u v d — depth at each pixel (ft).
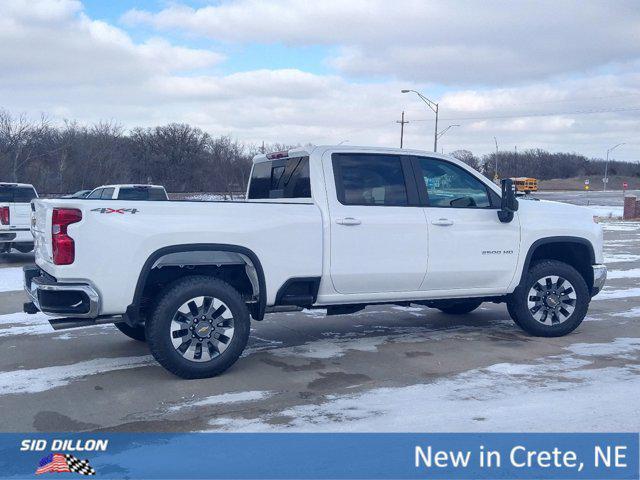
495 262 23.86
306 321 28.60
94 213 18.34
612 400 17.29
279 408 17.07
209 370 19.52
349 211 21.71
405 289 22.80
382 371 20.42
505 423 15.74
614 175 407.03
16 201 54.65
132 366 21.22
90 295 18.22
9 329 26.99
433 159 23.53
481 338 25.02
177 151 224.12
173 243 19.17
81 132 163.02
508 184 23.54
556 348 23.29
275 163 24.18
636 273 44.55
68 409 17.21
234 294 19.80
